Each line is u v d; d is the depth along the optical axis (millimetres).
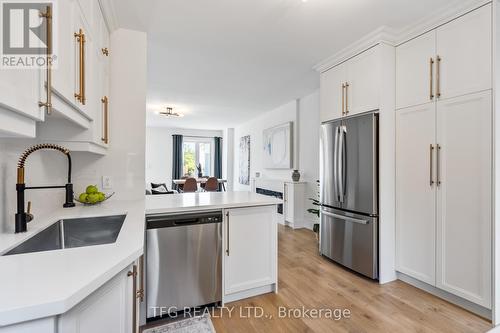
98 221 1594
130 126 2264
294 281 2514
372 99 2514
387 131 2475
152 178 8180
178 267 1893
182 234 1898
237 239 2111
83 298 642
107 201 2146
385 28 2324
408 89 2385
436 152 2143
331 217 2980
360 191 2592
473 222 1891
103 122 1916
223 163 9000
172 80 3768
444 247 2086
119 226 1645
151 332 1739
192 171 8773
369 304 2090
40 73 848
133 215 1594
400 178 2465
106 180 2186
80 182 2104
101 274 718
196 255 1948
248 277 2162
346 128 2762
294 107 4996
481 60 1844
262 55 2912
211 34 2439
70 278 685
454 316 1905
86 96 1422
